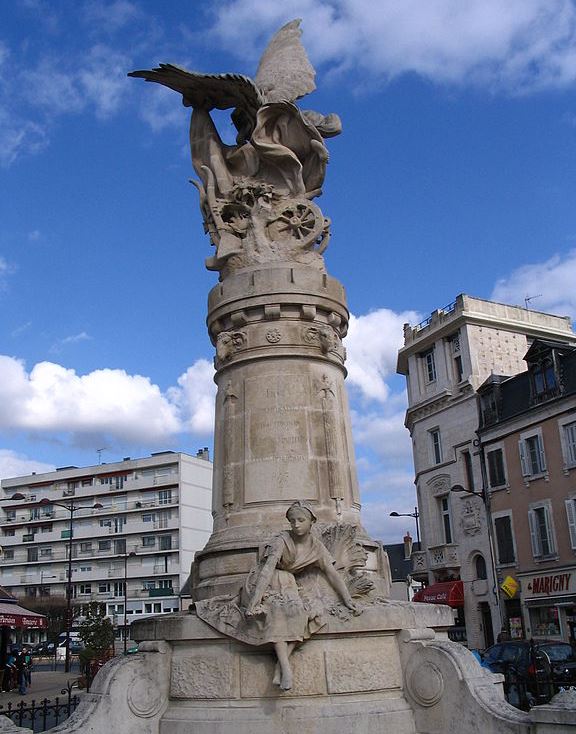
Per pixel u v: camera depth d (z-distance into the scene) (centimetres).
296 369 954
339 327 1043
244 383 957
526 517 3478
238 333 976
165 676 774
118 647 5547
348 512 915
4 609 2655
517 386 3672
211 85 1125
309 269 1004
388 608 760
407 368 4647
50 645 6806
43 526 8138
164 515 7588
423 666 734
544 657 1522
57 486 8231
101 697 737
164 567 7425
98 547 7800
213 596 832
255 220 1059
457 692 702
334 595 761
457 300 4222
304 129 1089
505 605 3528
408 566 6494
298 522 767
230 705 723
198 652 758
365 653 741
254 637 715
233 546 851
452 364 4200
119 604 7438
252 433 926
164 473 7725
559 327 4466
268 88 1158
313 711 698
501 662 1623
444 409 4147
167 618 791
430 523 4141
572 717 599
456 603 3766
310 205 1073
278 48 1223
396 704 731
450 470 4031
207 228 1122
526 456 3519
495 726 661
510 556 3534
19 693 2612
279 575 755
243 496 902
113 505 7869
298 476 900
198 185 1138
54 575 7894
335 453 930
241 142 1171
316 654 723
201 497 7831
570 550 3234
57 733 695
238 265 1046
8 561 8150
